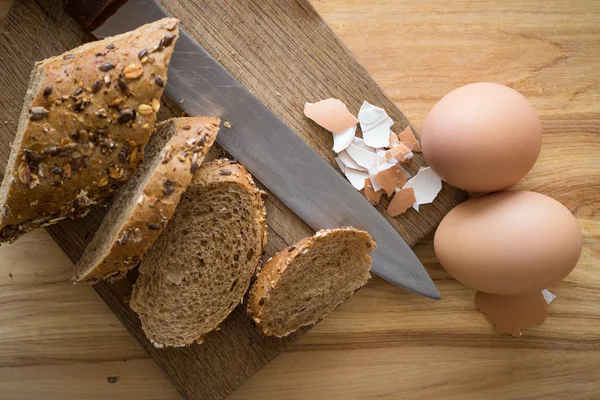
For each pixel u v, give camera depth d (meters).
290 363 0.33
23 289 0.33
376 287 0.33
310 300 0.31
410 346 0.34
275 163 0.31
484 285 0.30
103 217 0.32
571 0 0.33
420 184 0.32
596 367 0.34
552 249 0.28
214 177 0.29
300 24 0.32
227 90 0.31
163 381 0.33
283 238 0.32
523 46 0.33
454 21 0.33
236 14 0.31
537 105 0.33
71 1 0.29
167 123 0.30
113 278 0.29
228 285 0.30
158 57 0.27
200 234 0.30
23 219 0.27
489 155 0.28
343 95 0.32
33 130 0.26
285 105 0.32
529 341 0.34
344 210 0.32
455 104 0.29
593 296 0.33
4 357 0.33
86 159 0.27
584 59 0.33
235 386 0.32
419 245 0.33
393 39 0.33
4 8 0.32
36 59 0.31
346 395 0.33
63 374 0.33
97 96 0.26
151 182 0.27
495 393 0.34
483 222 0.29
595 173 0.33
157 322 0.31
